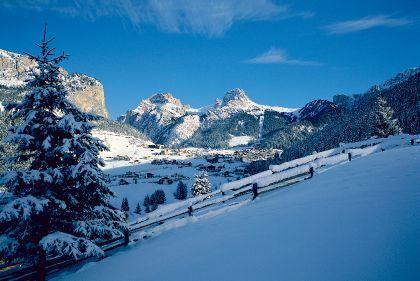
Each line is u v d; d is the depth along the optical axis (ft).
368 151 79.77
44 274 39.60
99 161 43.55
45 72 43.65
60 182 41.14
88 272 36.81
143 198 426.51
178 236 38.78
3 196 39.96
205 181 303.48
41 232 40.19
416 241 17.43
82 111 45.32
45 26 44.06
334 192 36.86
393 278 14.52
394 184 33.35
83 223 40.98
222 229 34.12
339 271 16.55
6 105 43.39
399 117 422.41
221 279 20.26
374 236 19.70
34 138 41.27
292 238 23.72
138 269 30.01
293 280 17.10
